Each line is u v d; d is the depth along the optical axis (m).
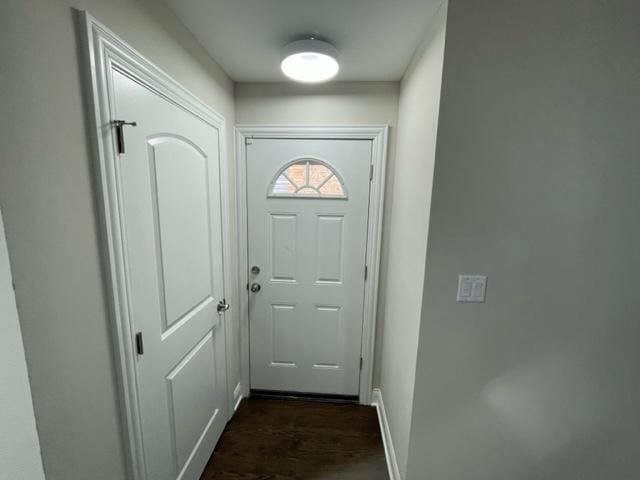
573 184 1.01
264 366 2.04
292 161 1.80
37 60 0.61
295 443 1.67
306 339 2.00
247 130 1.77
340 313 1.96
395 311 1.59
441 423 1.18
